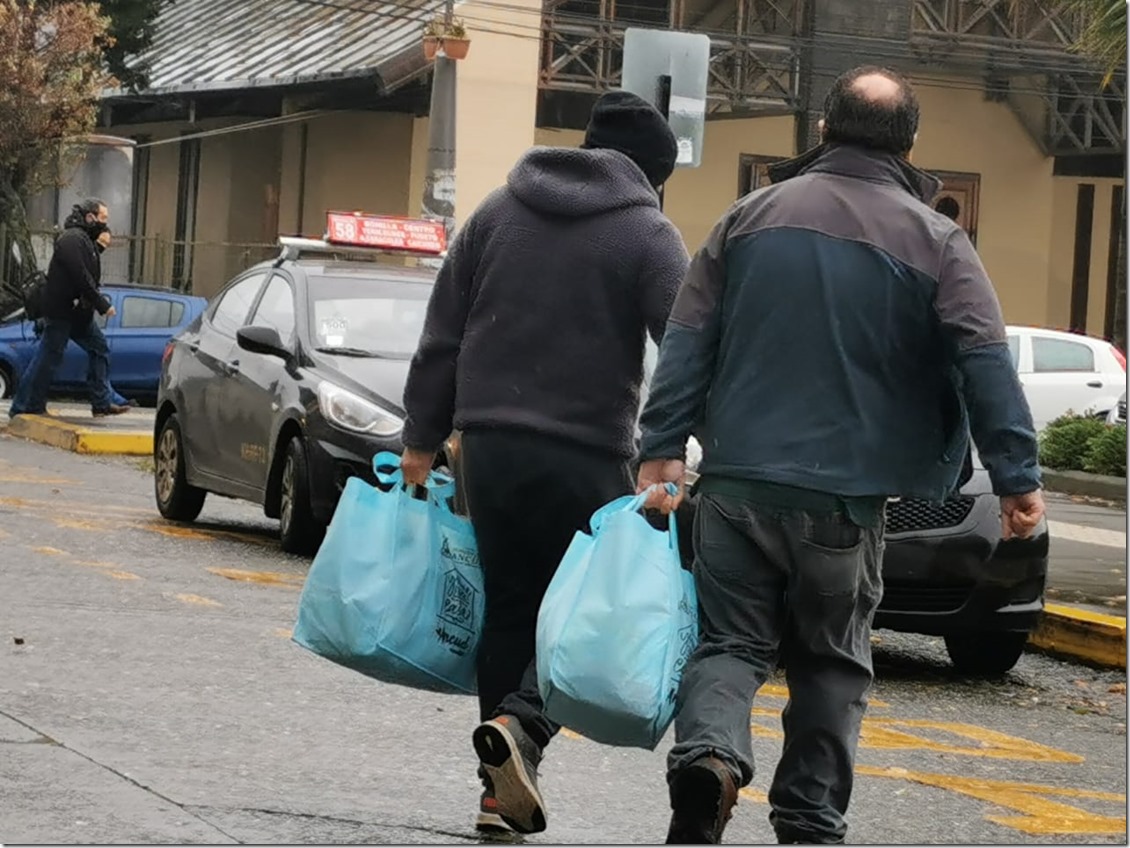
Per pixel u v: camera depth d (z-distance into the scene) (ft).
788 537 25.18
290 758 33.17
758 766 36.91
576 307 28.19
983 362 24.73
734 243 25.73
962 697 49.65
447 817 29.94
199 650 42.78
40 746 32.22
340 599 28.66
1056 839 32.76
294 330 63.57
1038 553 50.44
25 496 73.26
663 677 25.18
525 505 28.35
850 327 25.12
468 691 29.48
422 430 29.32
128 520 68.23
